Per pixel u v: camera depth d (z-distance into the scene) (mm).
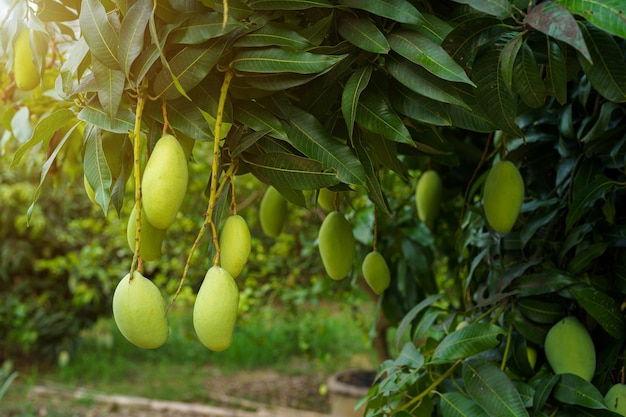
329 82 922
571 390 1091
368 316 4801
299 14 957
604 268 1295
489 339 1115
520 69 935
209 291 795
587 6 750
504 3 819
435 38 868
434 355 1138
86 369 5258
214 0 799
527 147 1499
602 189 1155
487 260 1527
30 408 4082
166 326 808
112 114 799
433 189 1737
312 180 869
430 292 2143
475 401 1082
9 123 1672
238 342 5793
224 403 4637
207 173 3322
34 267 4969
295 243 3455
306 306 5016
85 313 5340
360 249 2258
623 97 888
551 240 1369
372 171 962
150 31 784
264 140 893
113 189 978
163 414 4312
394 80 949
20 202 4844
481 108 959
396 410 1152
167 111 841
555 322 1224
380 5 853
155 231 926
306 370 5500
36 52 1037
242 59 829
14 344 5465
